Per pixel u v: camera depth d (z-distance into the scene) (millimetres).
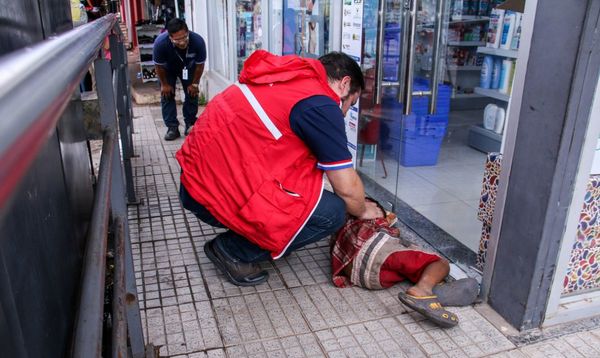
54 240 976
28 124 343
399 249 2604
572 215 2113
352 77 2490
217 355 2162
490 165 2559
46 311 854
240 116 2350
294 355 2170
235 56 6273
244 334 2301
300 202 2361
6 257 618
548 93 1980
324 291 2654
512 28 3715
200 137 2457
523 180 2170
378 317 2434
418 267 2551
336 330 2336
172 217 3559
